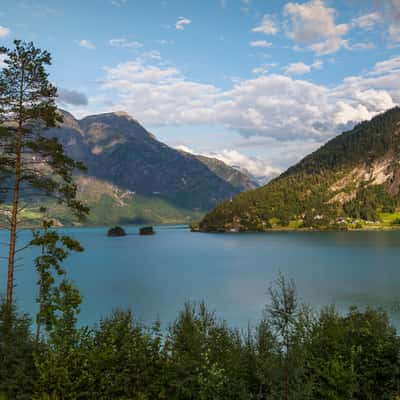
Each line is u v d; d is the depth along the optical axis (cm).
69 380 1563
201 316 2086
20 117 3023
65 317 2128
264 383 1612
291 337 1576
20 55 3052
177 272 11900
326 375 1678
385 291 7950
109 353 1689
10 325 1833
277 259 15100
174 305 6806
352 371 1661
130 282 9850
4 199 3064
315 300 7094
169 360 1794
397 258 14238
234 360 1736
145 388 1684
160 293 8156
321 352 1878
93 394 1588
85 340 1836
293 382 1544
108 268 13125
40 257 2934
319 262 13662
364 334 1908
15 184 3014
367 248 18362
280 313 1579
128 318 2025
